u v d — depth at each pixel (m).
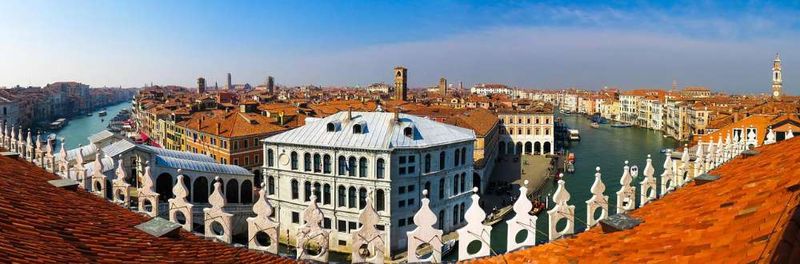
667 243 11.64
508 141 147.38
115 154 58.66
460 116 123.00
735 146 30.52
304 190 64.19
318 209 19.70
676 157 33.31
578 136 180.62
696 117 166.62
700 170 28.28
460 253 17.47
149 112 160.88
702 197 14.66
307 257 19.98
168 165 62.22
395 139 61.50
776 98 184.38
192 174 63.66
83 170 28.27
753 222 9.65
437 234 17.56
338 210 61.94
